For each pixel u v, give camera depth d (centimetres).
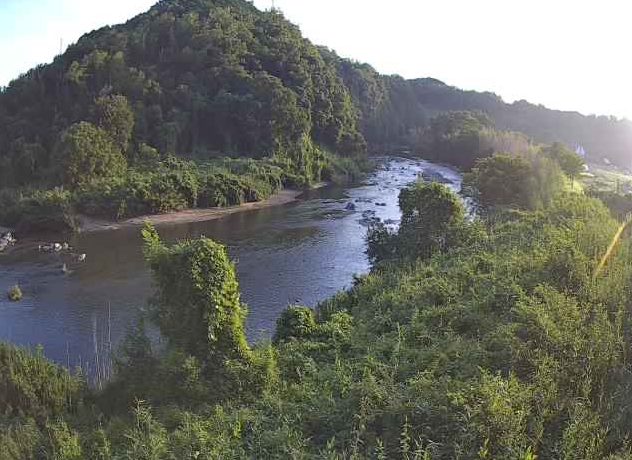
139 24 11375
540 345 1398
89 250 4912
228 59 9981
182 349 1739
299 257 4512
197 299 1727
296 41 11362
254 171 7906
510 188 5075
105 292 3681
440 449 1091
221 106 9238
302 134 9525
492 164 5219
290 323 2227
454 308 2016
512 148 8231
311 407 1437
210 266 1756
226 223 6109
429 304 2217
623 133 14675
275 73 10369
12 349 1834
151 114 8706
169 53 10131
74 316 3241
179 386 1692
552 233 2884
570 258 2011
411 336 1867
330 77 11331
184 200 6681
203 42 10212
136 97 8888
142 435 1402
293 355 1928
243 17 11881
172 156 8106
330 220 6091
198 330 1733
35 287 3797
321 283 3816
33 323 3134
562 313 1525
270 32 11531
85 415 1688
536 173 5166
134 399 1712
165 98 9231
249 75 9819
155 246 1831
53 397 1736
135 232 5675
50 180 6731
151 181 6500
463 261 2845
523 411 1080
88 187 6284
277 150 9038
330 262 4356
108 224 5966
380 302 2464
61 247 4969
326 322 2331
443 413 1178
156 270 1806
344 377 1545
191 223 6128
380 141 14975
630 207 4616
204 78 9850
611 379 1271
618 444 1056
